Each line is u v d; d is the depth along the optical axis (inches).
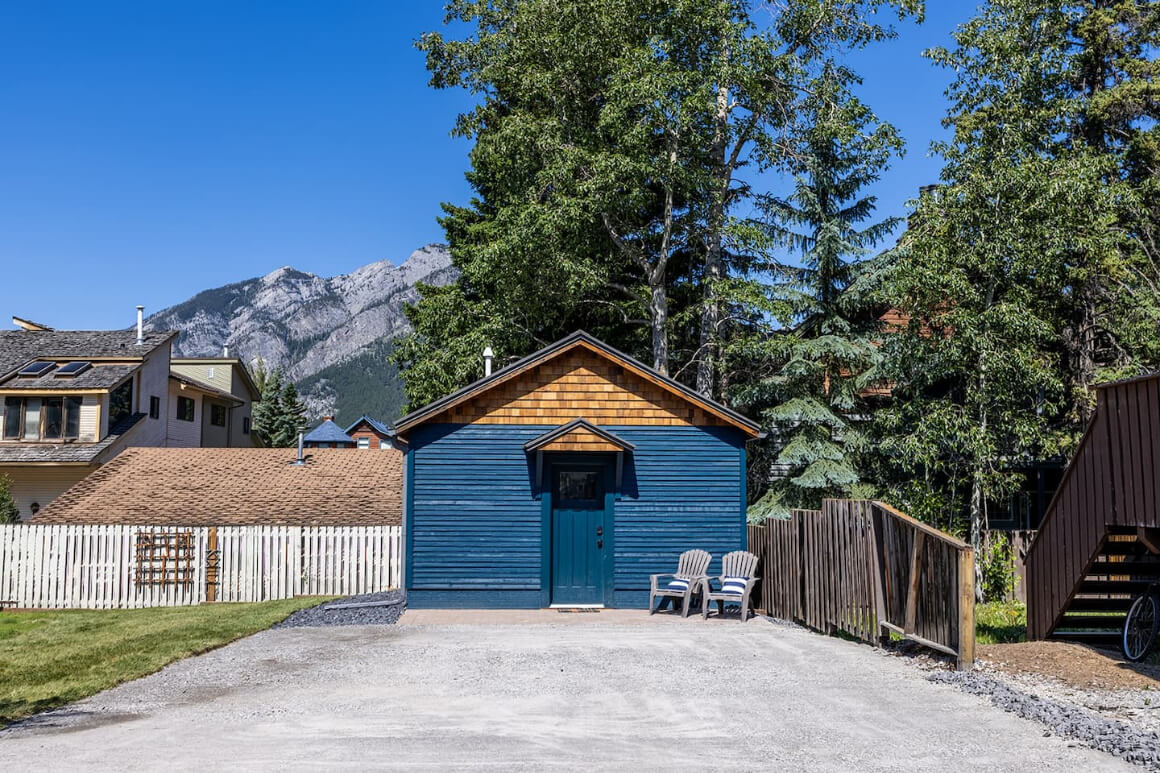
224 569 812.6
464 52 1105.4
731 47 991.6
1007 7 758.5
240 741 278.7
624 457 641.6
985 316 687.7
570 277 967.6
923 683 365.1
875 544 457.7
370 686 364.2
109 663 437.4
